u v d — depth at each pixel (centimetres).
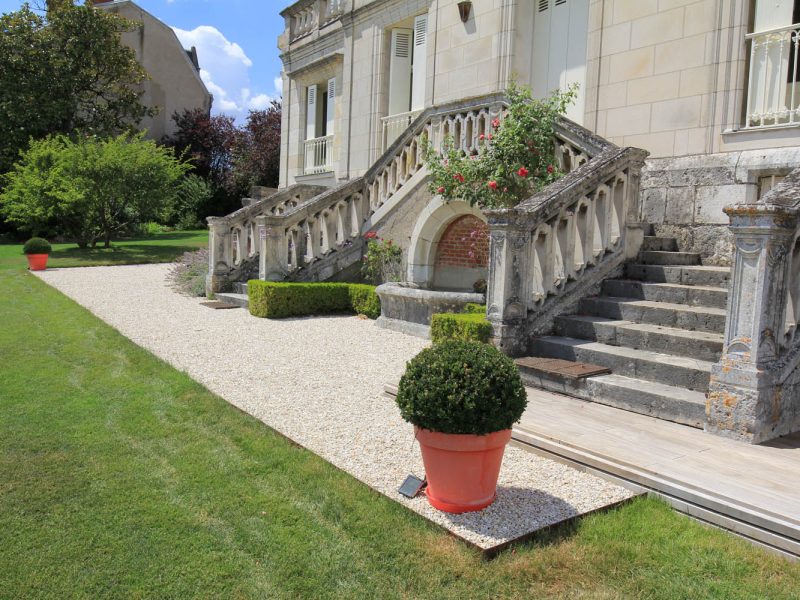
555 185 643
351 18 1380
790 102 711
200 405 507
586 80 887
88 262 1680
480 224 927
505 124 767
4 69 2361
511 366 334
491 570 278
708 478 340
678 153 776
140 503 335
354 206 1103
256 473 377
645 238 727
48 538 298
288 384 584
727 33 726
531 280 616
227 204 3000
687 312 552
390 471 386
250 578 271
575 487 361
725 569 279
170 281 1341
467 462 324
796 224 412
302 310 980
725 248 707
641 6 813
